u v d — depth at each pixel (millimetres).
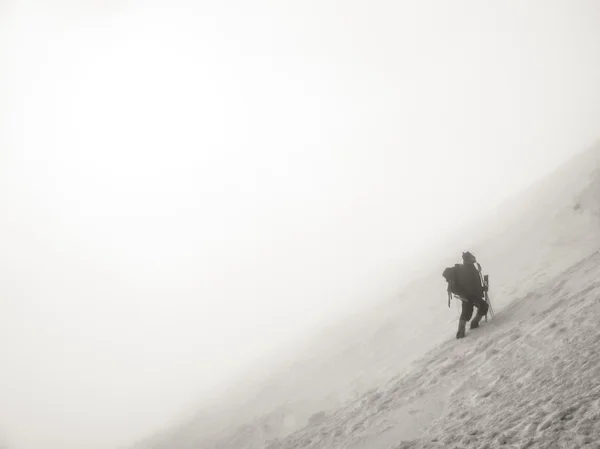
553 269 10531
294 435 8648
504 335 6699
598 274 7012
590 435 3074
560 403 3744
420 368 7621
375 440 5379
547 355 4973
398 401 6430
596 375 3895
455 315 11914
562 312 6168
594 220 12477
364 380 10672
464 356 6750
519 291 10016
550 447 3174
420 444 4441
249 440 10836
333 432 6859
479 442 3777
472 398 5000
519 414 3943
